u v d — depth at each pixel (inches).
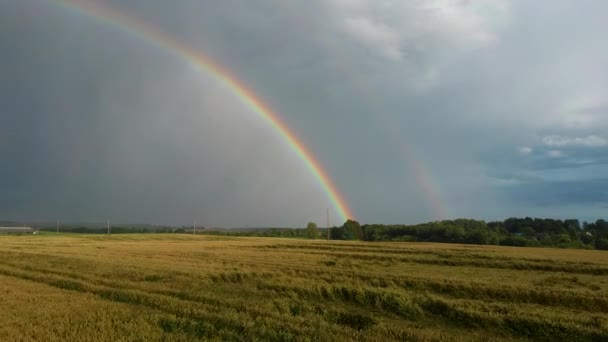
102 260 1598.2
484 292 961.5
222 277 1133.7
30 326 603.2
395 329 606.5
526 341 639.8
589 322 673.0
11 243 2979.8
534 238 4832.7
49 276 1117.7
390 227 6018.7
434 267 1498.5
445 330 700.0
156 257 1800.0
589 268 1448.1
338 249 2418.8
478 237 4645.7
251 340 541.6
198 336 562.9
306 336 549.6
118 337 552.1
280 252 2154.3
